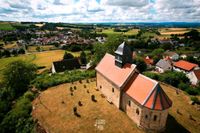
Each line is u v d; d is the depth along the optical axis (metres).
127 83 43.25
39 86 60.66
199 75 85.94
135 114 39.31
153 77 68.50
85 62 114.50
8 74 72.56
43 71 106.06
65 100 51.09
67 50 166.62
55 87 61.28
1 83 76.88
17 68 73.19
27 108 47.78
